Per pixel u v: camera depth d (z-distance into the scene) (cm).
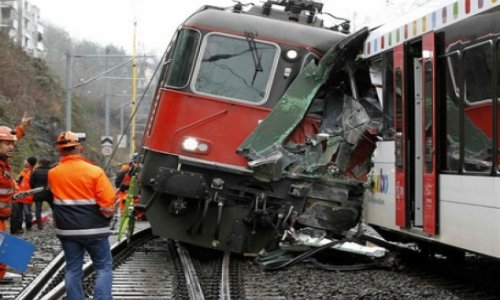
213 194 1088
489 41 761
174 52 1125
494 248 741
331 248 1073
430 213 885
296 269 1048
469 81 805
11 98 3656
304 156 1102
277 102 1112
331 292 862
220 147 1095
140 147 1231
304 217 1089
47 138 3841
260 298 828
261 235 1103
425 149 905
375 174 1073
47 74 4747
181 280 944
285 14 1219
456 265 1090
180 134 1096
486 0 766
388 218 1017
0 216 807
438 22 884
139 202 1130
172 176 1057
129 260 1179
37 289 905
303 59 1126
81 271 720
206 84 1109
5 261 717
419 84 962
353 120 1102
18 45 4497
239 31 1122
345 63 1127
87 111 6575
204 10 1156
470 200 795
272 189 1091
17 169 2972
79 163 710
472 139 796
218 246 1096
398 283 924
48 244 1433
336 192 1095
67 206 700
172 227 1101
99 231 705
